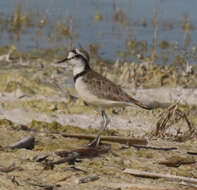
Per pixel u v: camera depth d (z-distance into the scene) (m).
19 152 9.20
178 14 28.42
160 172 8.78
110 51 21.44
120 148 10.14
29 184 7.75
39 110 14.01
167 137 12.14
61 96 15.45
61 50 21.52
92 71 10.88
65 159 8.81
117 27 25.77
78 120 13.53
